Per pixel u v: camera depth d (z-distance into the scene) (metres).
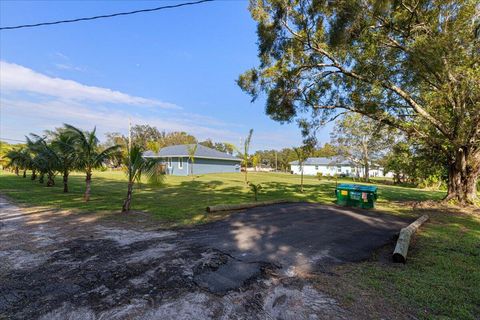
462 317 2.72
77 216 7.62
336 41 8.22
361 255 4.66
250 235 5.68
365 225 6.82
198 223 6.88
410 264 4.22
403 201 12.88
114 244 4.99
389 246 5.25
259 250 4.73
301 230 6.14
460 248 5.10
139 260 4.16
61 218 7.32
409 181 29.67
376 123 12.91
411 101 9.92
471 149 10.68
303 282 3.49
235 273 3.73
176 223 6.87
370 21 8.16
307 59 10.10
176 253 4.50
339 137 34.34
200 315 2.71
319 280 3.55
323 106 11.34
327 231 6.12
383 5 7.67
